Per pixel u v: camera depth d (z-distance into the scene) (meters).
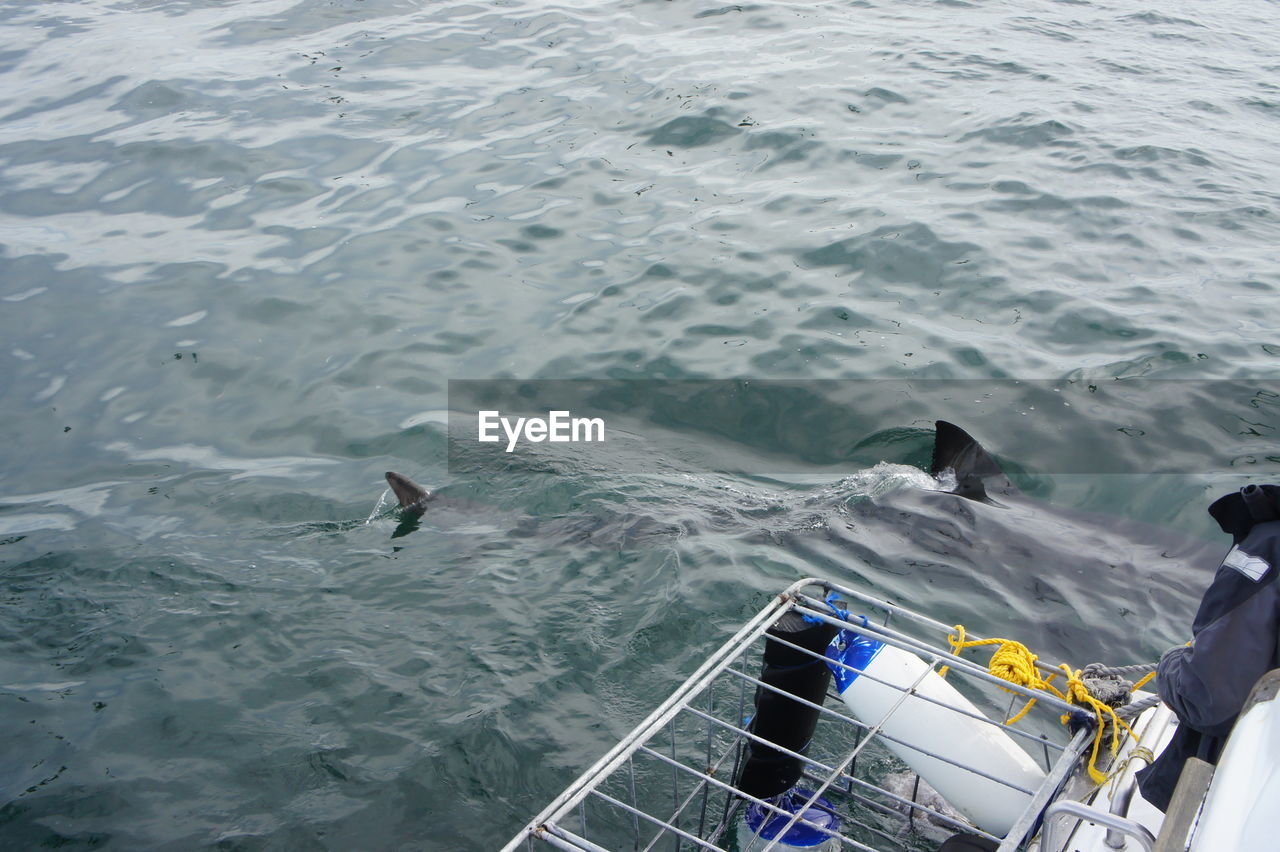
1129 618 6.04
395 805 4.77
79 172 12.54
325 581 6.45
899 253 10.30
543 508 7.31
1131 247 10.31
